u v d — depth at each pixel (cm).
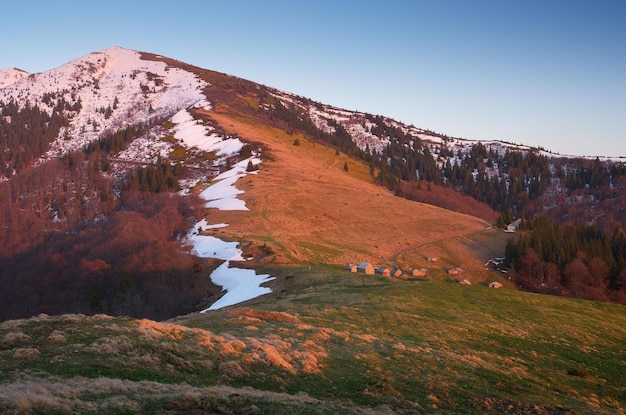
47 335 2606
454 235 15325
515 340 4506
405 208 17588
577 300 6688
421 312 5122
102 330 2747
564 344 4616
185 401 1819
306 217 14562
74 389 1822
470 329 4647
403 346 3594
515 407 2617
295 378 2586
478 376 3152
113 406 1692
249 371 2553
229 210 14662
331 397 2383
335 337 3619
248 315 4225
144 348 2548
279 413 1897
